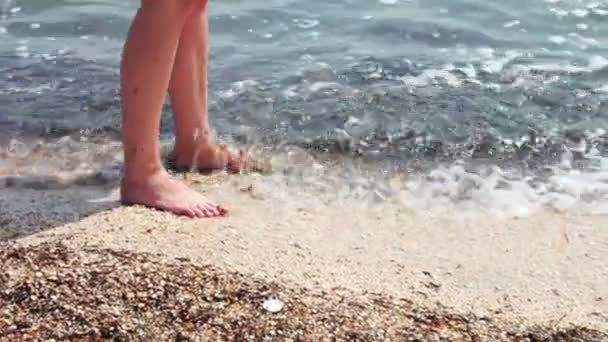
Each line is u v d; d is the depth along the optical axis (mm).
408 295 2424
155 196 2748
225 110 3332
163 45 2668
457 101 3389
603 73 3590
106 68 3656
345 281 2461
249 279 2438
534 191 2926
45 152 3104
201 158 2998
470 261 2568
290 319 2320
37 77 3576
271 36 3879
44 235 2580
